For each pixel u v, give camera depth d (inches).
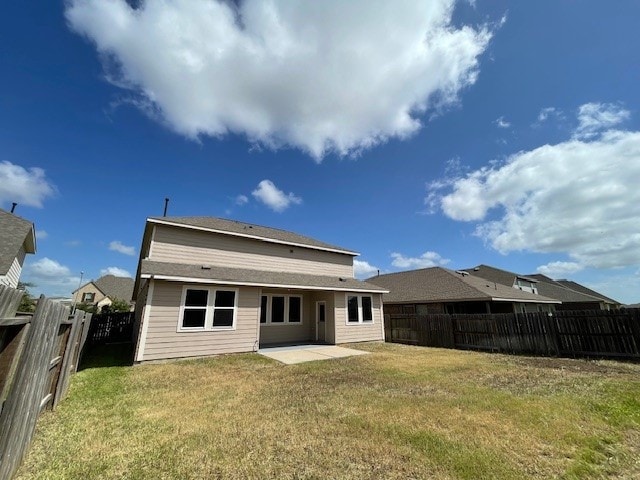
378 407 194.7
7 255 380.2
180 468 119.3
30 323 111.2
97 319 579.8
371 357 408.2
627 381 266.4
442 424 163.9
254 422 169.9
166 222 478.9
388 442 142.0
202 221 568.1
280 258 608.1
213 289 428.1
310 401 209.6
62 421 170.4
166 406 200.2
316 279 590.9
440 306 709.9
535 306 879.1
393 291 837.8
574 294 1250.6
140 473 115.3
